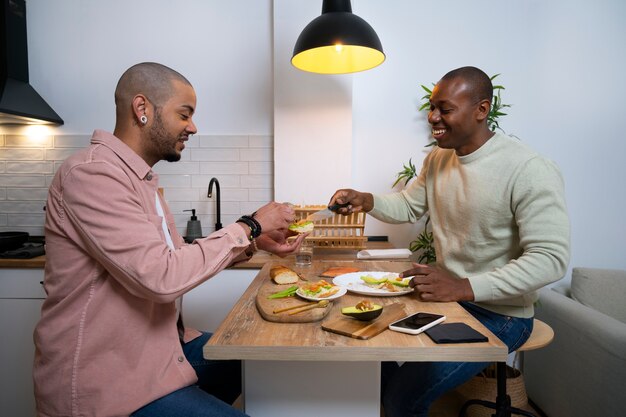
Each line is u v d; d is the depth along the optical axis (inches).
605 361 70.7
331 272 59.6
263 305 44.6
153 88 44.5
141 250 38.4
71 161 41.4
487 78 57.5
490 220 57.7
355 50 78.9
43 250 87.8
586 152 100.3
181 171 102.0
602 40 98.5
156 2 99.0
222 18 99.3
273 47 97.2
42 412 41.4
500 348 36.1
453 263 62.7
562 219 52.4
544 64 99.0
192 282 40.5
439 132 59.0
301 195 96.1
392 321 41.6
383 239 101.3
